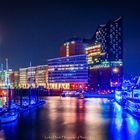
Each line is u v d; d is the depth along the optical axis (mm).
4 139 65875
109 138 67375
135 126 82688
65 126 82438
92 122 90250
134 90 119000
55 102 182125
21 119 96438
